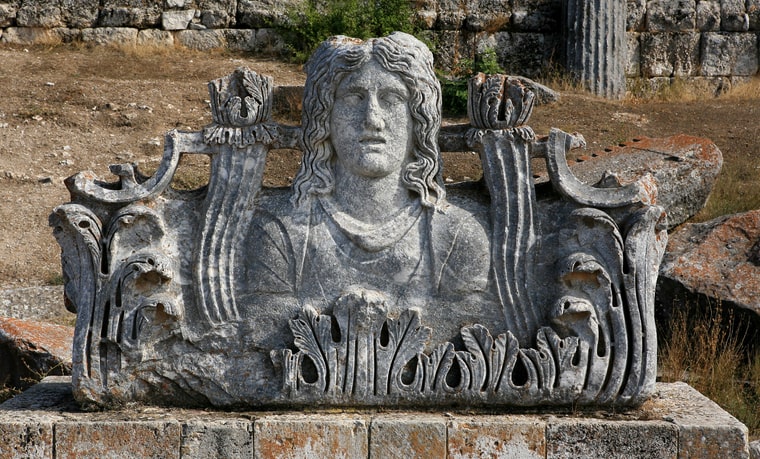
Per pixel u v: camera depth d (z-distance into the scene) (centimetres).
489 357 615
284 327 623
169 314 616
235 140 634
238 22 2067
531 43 2064
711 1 2116
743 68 2117
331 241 626
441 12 2067
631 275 620
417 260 623
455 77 1886
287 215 629
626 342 616
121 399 627
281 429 588
